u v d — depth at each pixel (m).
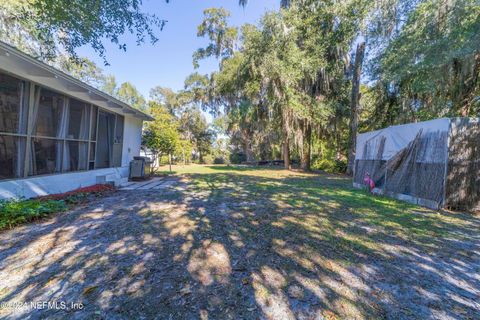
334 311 1.55
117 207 4.10
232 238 2.75
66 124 5.23
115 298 1.64
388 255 2.40
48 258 2.19
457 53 5.92
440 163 4.59
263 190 6.23
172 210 3.93
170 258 2.22
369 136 6.99
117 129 7.66
